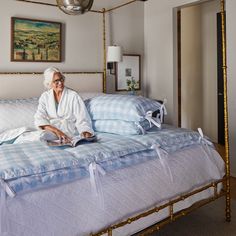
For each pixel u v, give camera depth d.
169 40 3.67
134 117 1.85
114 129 1.97
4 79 2.69
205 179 1.93
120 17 3.68
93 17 3.40
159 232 2.04
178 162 1.79
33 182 1.21
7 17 2.77
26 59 2.89
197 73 4.83
